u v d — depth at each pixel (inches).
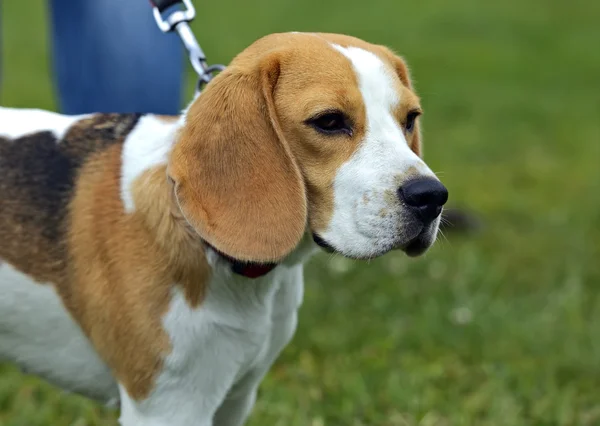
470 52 594.9
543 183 351.3
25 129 137.2
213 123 123.2
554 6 768.9
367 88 124.9
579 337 217.2
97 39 175.9
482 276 250.8
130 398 130.1
